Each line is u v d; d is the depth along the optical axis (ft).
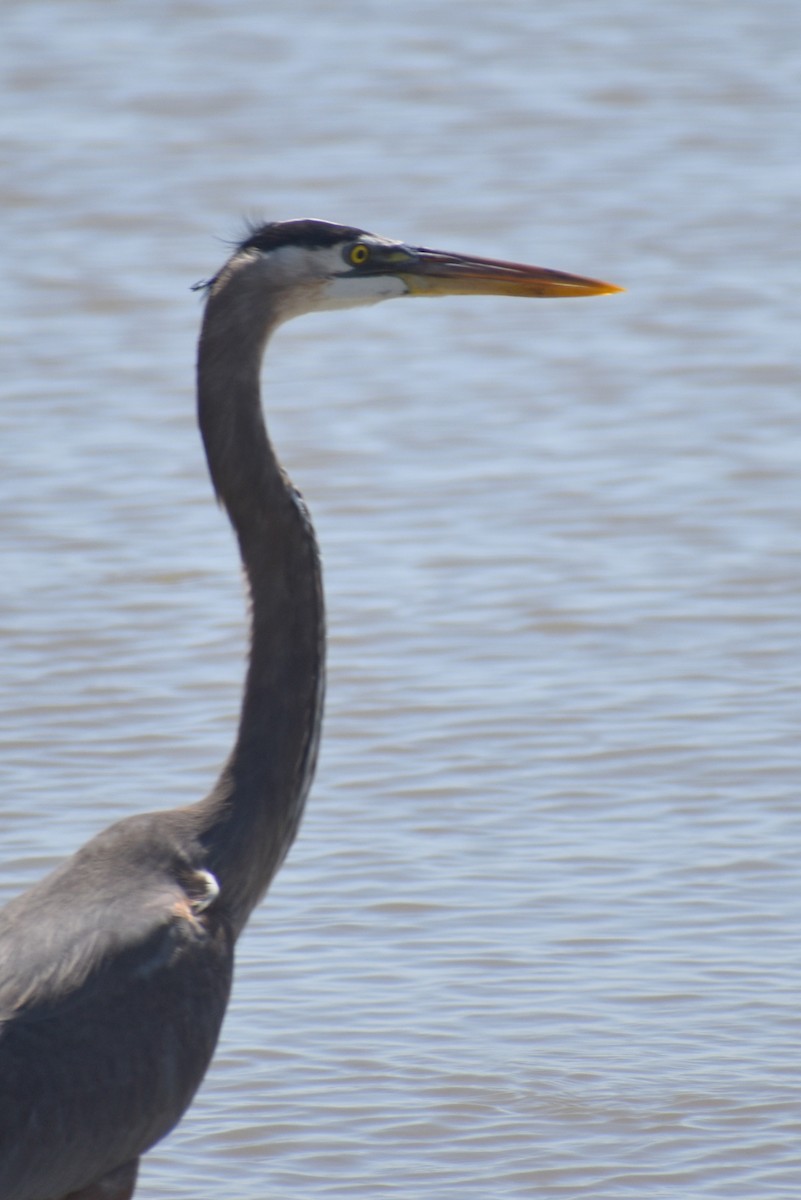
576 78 107.14
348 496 54.70
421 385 65.26
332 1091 29.35
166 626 45.88
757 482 55.11
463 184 89.20
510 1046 30.30
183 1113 22.88
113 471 56.49
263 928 33.63
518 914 33.76
